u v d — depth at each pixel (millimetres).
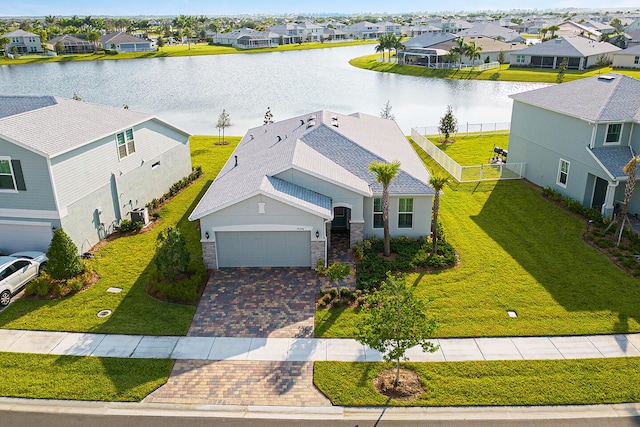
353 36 199375
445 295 20688
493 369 16422
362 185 24625
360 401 15180
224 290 21391
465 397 15258
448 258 23375
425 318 14984
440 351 17375
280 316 19547
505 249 24781
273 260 23297
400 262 23141
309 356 17281
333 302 20203
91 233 25391
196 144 46531
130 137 28641
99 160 25734
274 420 14531
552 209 29859
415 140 46438
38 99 27953
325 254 22891
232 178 26266
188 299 20531
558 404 15023
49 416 14656
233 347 17766
